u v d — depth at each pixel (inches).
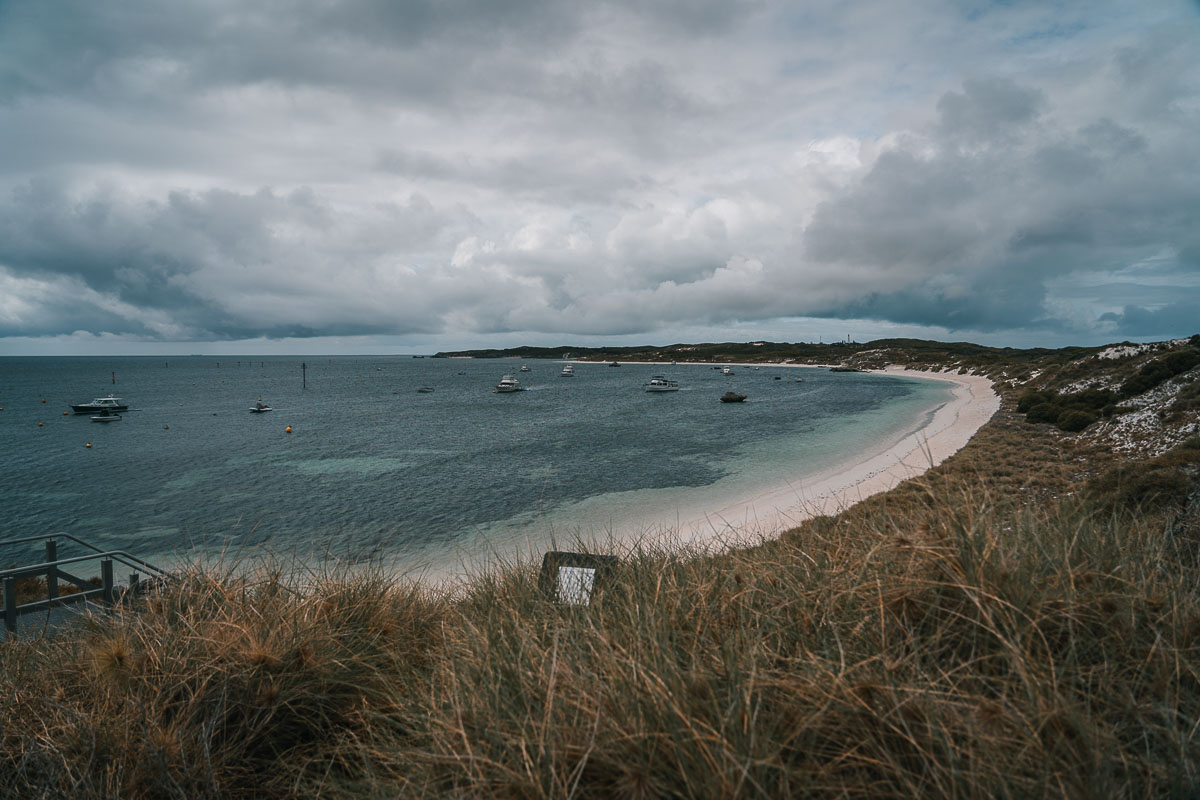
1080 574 97.0
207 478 1518.2
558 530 971.9
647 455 1752.0
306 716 110.2
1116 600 92.9
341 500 1253.7
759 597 112.5
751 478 1368.1
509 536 938.7
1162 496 307.3
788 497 1099.3
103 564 248.8
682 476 1428.4
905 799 62.9
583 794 70.1
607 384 5856.3
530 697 87.7
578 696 82.6
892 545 107.4
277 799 93.4
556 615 119.4
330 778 91.0
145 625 129.4
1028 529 117.3
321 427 2630.4
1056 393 2143.2
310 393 4862.2
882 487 1020.5
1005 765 63.8
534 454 1822.1
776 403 3472.0
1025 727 68.5
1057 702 70.9
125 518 1135.6
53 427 2691.9
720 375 7460.6
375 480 1467.8
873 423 2337.6
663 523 948.6
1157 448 959.6
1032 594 92.0
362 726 103.8
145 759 92.0
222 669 109.5
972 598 86.1
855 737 72.1
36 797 86.3
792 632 97.8
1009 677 78.5
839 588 104.5
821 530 150.5
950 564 97.7
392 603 156.9
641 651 88.4
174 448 2049.7
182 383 6299.2
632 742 70.7
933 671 81.4
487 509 1159.6
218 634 121.3
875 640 90.1
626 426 2507.4
